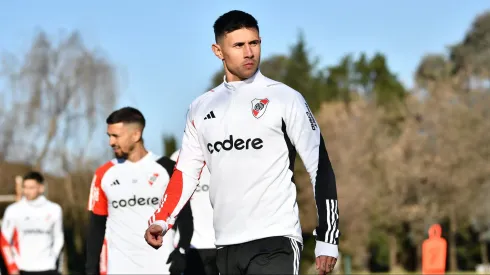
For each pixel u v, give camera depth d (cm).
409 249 18550
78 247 14788
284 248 1598
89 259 2603
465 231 17962
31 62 13688
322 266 1543
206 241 2998
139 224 2544
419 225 17250
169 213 1753
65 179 14188
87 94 13775
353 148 17162
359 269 17025
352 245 16700
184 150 1767
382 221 17312
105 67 13950
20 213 4397
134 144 2569
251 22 1661
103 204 2597
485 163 17000
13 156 13700
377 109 19038
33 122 13550
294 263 1598
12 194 14425
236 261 1636
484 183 17012
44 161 13862
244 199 1628
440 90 17700
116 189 2552
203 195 3011
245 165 1633
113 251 2566
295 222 1631
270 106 1633
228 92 1689
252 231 1617
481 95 17525
